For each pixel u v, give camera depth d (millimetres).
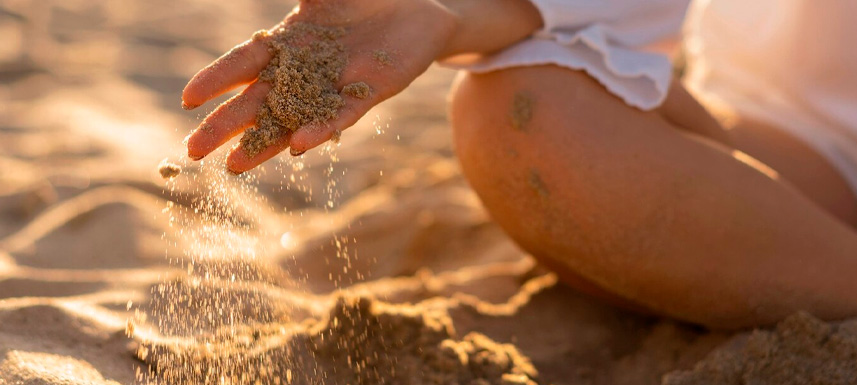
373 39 821
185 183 1412
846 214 1088
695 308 950
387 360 886
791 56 1100
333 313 906
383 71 810
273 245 1211
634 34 942
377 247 1286
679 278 926
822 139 1093
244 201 1156
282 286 1088
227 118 782
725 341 953
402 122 2117
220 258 928
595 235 914
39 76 2297
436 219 1341
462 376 886
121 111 2074
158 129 1958
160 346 860
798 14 1083
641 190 896
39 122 1918
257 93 793
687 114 1001
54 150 1712
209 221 905
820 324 898
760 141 1086
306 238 1264
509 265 1189
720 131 1033
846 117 1078
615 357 992
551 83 904
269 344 881
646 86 924
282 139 787
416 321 912
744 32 1146
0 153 1685
